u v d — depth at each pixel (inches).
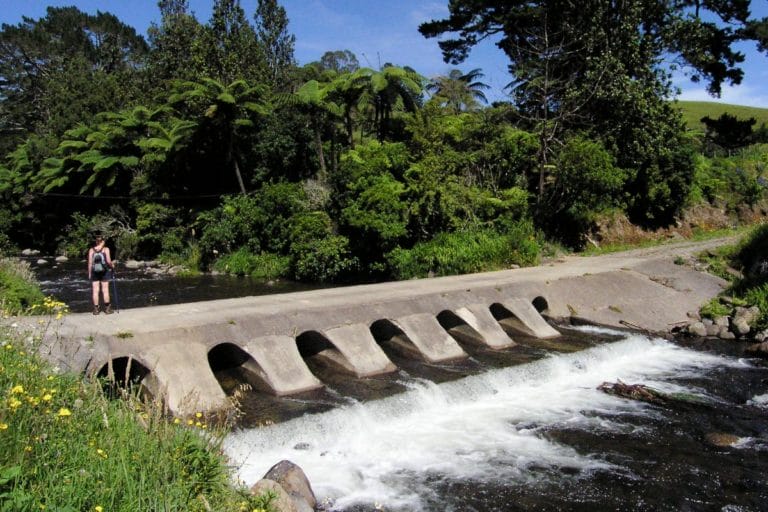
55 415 205.3
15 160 1958.7
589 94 1047.0
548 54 1077.8
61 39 2773.1
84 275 1184.2
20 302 560.1
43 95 2484.0
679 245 1039.0
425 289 618.5
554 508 291.4
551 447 362.6
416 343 500.4
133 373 378.9
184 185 1465.3
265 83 1695.4
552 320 653.9
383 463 336.8
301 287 991.0
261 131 1362.0
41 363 262.4
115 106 1926.7
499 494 303.7
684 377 511.2
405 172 936.9
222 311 478.6
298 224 1043.9
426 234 928.3
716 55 1347.2
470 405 430.0
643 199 1107.9
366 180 951.6
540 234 970.1
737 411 430.3
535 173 1079.6
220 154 1422.2
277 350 429.7
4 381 227.1
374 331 543.2
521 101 1156.5
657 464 342.3
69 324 409.7
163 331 400.8
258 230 1211.9
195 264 1258.0
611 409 429.1
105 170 1551.4
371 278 972.6
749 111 2506.2
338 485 307.9
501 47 1369.3
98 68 2564.0
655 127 1040.8
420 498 297.7
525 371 481.1
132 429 218.1
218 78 1551.4
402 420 393.1
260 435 334.6
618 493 308.0
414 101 1264.8
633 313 677.3
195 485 201.5
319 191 1064.2
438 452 352.2
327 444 351.6
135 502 174.4
